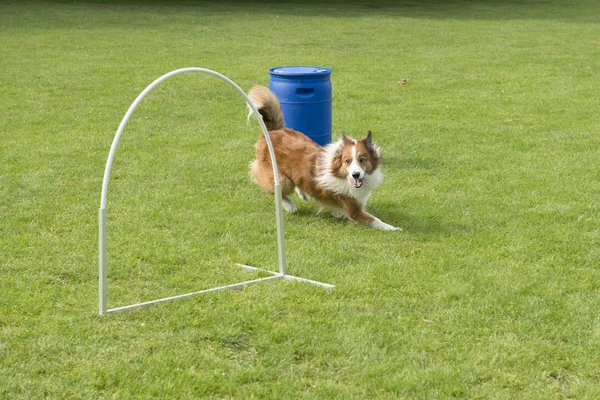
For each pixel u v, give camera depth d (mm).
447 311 4523
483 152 8773
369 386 3652
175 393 3578
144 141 9203
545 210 6555
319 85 7668
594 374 3785
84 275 5086
